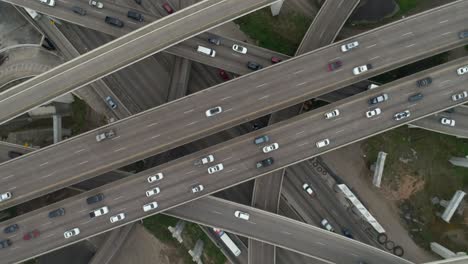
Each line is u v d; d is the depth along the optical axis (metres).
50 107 106.31
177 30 86.44
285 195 100.94
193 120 89.19
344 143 89.12
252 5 86.31
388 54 89.50
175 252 101.38
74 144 90.44
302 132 89.56
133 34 86.56
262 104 88.81
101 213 90.06
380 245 99.44
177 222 101.00
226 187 89.56
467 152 98.81
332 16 95.06
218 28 103.12
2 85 105.19
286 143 89.62
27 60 105.00
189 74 101.50
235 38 102.88
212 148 90.00
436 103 89.62
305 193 100.81
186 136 89.00
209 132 88.88
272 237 91.38
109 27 97.00
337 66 88.75
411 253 99.00
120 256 102.06
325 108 89.31
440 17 89.69
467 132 93.00
